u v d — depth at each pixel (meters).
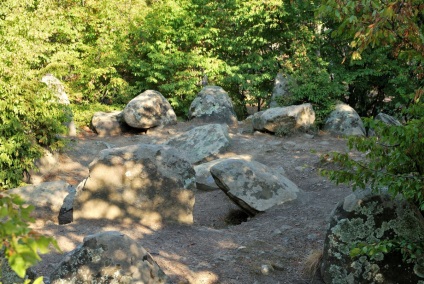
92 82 18.86
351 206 5.92
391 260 5.66
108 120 16.14
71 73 19.11
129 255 5.32
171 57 19.66
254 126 15.12
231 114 16.86
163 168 8.05
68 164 13.10
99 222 7.78
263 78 19.03
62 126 12.51
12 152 11.45
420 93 5.00
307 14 18.44
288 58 18.66
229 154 12.88
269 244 7.07
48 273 5.83
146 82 19.98
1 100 11.38
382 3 4.73
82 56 19.36
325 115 16.03
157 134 15.73
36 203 8.70
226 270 6.24
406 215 5.72
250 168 8.92
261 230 7.71
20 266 1.92
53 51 18.08
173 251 6.76
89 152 13.92
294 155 12.73
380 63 17.16
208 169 10.88
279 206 8.63
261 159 12.55
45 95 12.20
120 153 8.05
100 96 19.50
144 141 15.12
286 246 7.03
